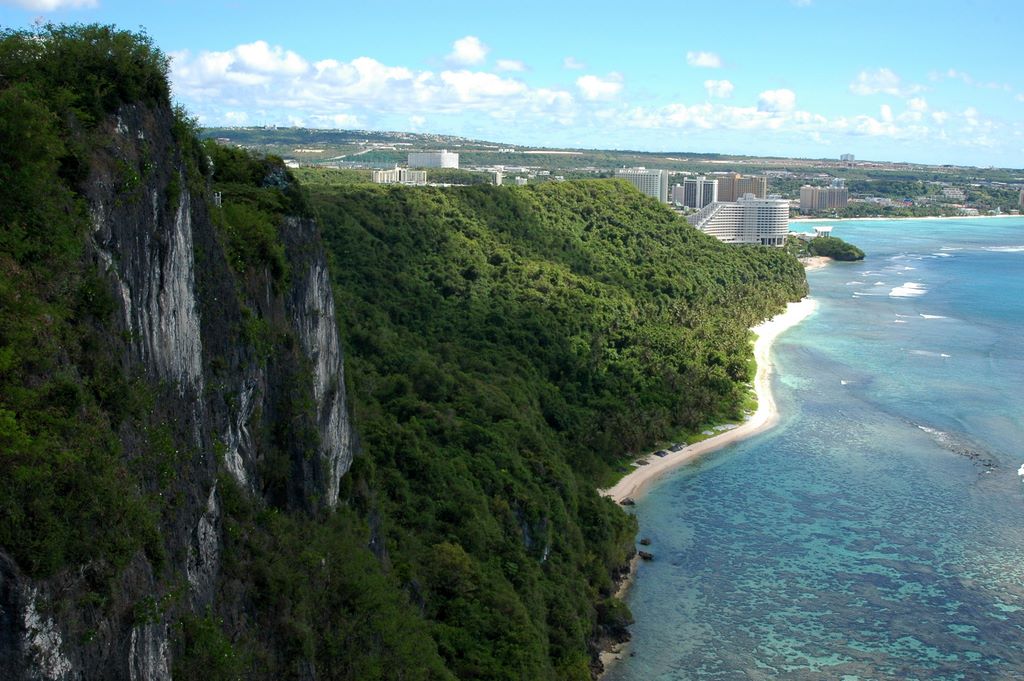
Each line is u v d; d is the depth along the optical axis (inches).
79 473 1525.6
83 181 1772.9
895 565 4926.2
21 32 1947.6
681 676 3983.8
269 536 2484.0
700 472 6363.2
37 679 1380.4
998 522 5442.9
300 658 2363.4
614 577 4803.2
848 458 6584.6
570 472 5324.8
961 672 3983.8
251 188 2965.1
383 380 5502.0
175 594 1753.2
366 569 2883.9
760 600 4596.5
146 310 1911.9
